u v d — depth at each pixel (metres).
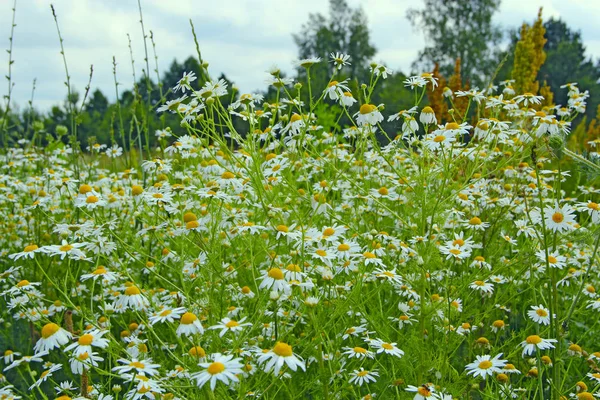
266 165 4.45
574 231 4.46
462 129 3.97
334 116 9.11
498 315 4.51
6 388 3.10
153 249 5.25
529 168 5.11
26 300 4.40
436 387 3.25
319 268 3.50
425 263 3.65
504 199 4.99
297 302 3.75
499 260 4.65
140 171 6.85
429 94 10.88
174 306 3.66
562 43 55.78
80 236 3.84
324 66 29.00
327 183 4.61
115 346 2.87
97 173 7.62
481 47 32.88
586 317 4.71
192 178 5.43
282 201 4.81
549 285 3.06
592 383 3.52
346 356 3.72
